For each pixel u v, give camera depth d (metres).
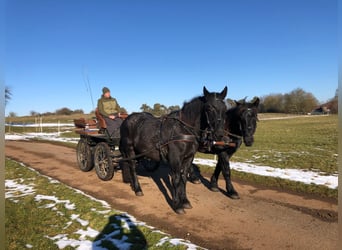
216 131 5.00
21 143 18.66
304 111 76.44
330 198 6.30
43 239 4.46
